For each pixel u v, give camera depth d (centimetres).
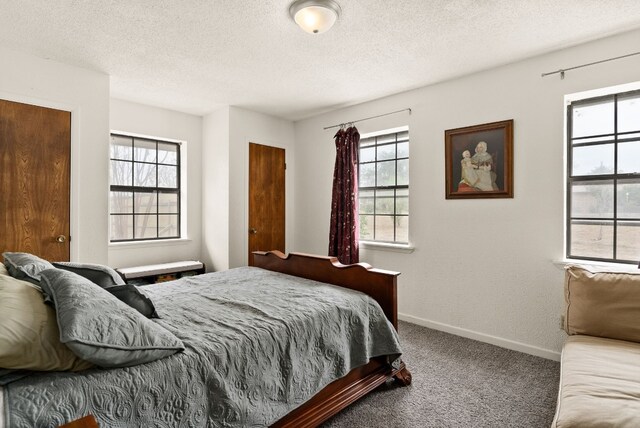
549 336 261
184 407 122
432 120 327
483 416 187
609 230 247
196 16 212
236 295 208
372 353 199
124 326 117
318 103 386
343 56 268
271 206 438
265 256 299
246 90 344
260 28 226
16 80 257
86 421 89
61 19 216
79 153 286
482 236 296
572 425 117
